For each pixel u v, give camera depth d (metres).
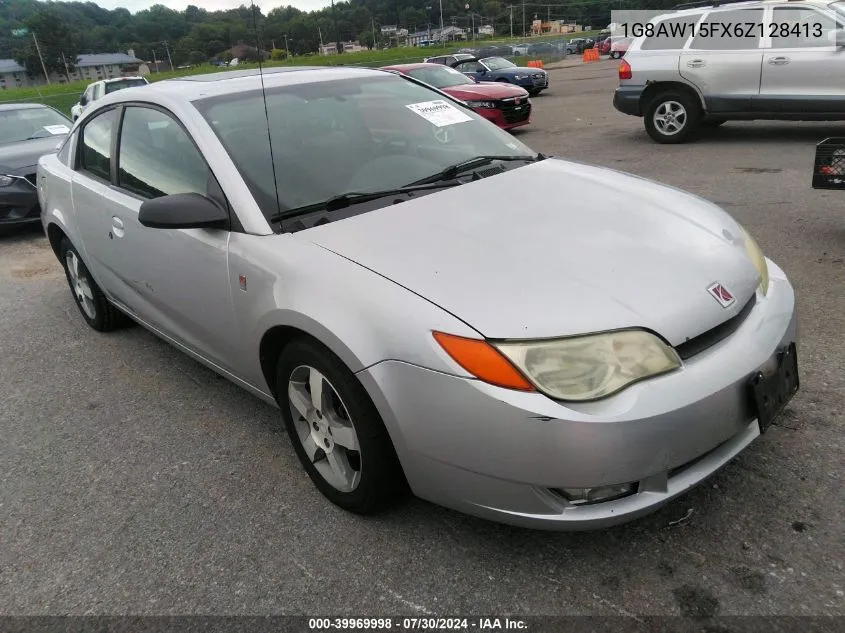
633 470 1.90
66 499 2.78
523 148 3.51
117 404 3.53
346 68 3.68
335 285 2.23
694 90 9.09
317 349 2.29
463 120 3.55
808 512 2.29
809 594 1.98
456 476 2.03
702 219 2.65
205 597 2.20
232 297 2.66
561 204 2.66
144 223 2.59
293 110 3.12
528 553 2.24
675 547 2.20
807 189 6.32
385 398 2.07
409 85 3.68
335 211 2.66
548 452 1.87
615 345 1.94
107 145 3.67
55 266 6.25
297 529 2.46
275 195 2.68
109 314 4.40
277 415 3.28
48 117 9.17
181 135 2.97
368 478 2.29
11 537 2.58
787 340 2.32
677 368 2.00
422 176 2.97
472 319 1.98
